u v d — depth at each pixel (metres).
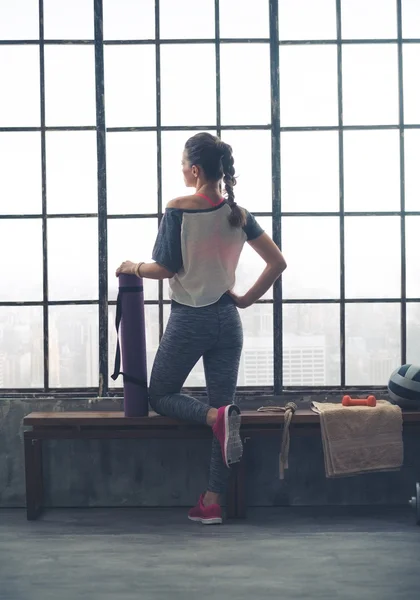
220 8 4.08
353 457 3.59
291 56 4.09
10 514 3.86
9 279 4.08
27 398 4.02
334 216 4.11
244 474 3.74
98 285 4.07
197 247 3.48
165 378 3.59
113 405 4.00
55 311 4.09
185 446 3.98
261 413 3.74
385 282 4.12
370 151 4.11
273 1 4.07
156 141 4.09
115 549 3.24
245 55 4.09
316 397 4.04
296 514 3.82
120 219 4.09
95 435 3.67
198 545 3.29
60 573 2.94
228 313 3.57
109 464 3.98
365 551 3.19
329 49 4.09
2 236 4.09
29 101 4.08
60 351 4.09
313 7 4.09
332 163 4.10
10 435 3.99
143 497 3.99
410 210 4.11
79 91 4.08
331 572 2.93
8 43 4.07
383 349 4.13
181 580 2.85
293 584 2.79
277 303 4.08
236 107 4.09
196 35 4.09
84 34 4.07
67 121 4.08
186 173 3.59
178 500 3.99
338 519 3.71
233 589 2.74
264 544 3.30
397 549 3.21
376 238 4.12
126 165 4.09
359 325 4.12
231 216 3.49
